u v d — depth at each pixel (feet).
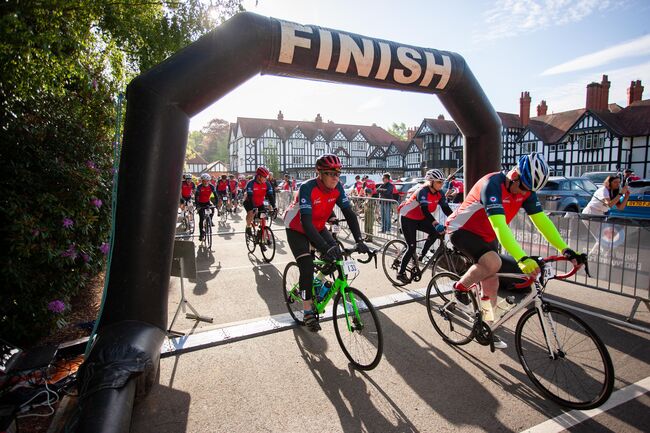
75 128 13.78
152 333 9.12
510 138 116.98
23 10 11.63
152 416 8.46
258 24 10.87
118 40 20.26
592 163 98.12
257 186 24.98
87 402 6.85
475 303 10.65
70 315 14.08
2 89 11.85
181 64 9.95
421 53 13.58
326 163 10.62
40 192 11.68
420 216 16.52
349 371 10.21
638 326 12.51
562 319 8.78
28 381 8.75
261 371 10.28
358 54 12.26
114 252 9.52
